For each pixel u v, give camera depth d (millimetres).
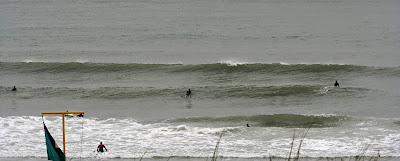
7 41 175875
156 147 78875
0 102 108812
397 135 84000
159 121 95000
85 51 159875
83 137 83688
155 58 151375
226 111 103812
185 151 76938
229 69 134625
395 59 148500
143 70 135125
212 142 81562
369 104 107250
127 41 177500
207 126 92188
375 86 120750
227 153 75938
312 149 77500
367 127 89312
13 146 78188
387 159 72188
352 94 113625
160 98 113125
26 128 88000
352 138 83000
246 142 81625
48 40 177875
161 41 178250
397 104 106688
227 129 88000
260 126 92750
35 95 114375
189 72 133875
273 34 195625
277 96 114062
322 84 123062
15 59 148125
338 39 184125
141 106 107125
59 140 81875
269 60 149125
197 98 112875
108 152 76125
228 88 117812
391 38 184625
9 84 124062
